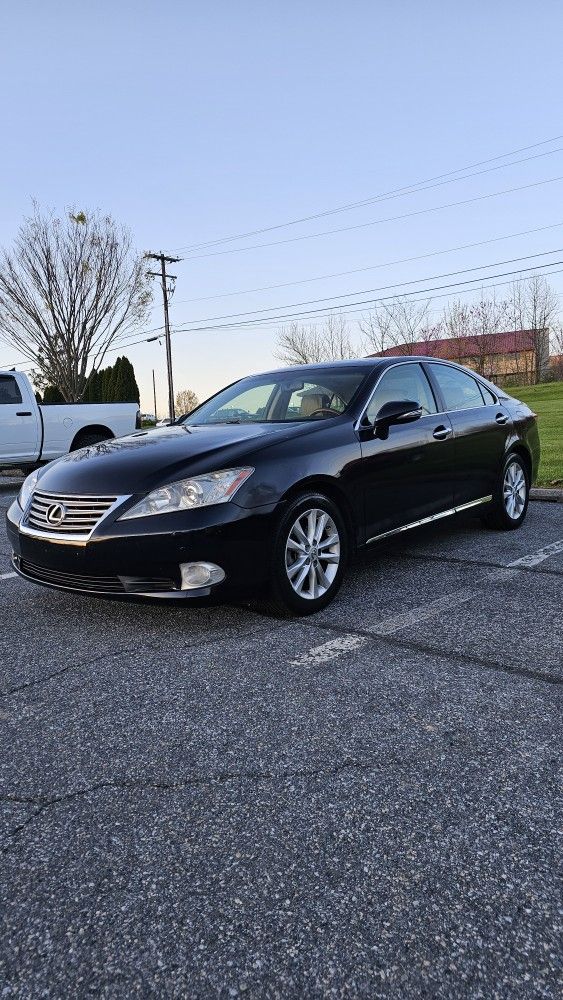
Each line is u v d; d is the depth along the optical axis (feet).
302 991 4.51
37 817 6.50
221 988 4.56
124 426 36.76
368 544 13.32
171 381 126.31
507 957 4.69
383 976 4.59
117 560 10.77
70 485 11.62
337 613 12.11
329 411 13.92
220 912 5.20
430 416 15.34
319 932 4.97
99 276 82.12
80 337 84.28
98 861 5.84
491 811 6.29
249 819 6.33
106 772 7.23
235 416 15.30
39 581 12.11
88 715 8.55
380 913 5.12
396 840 5.95
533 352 155.74
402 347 148.56
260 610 12.49
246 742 7.71
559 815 6.20
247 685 9.21
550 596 12.53
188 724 8.19
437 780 6.82
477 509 16.78
